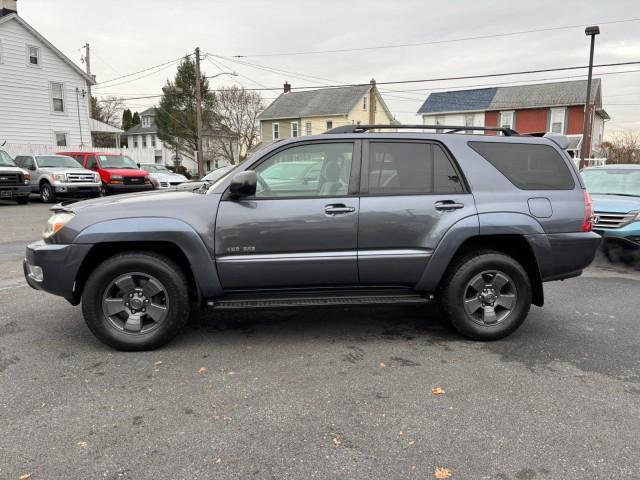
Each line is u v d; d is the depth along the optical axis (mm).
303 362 3805
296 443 2697
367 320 4863
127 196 4363
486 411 3055
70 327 4559
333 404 3133
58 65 26328
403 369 3684
